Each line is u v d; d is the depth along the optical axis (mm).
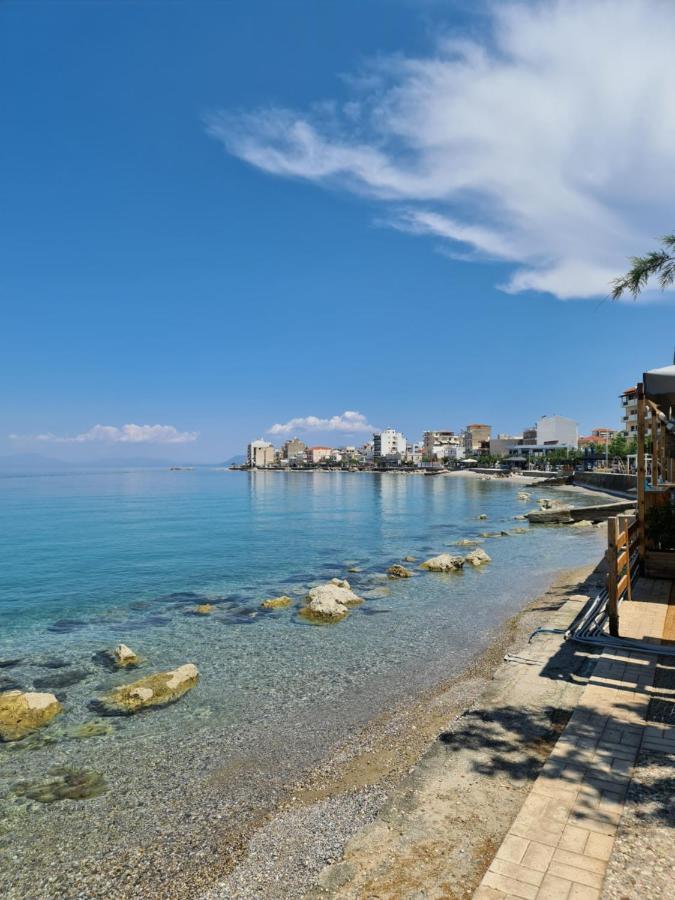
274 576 25641
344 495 100188
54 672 13070
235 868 6039
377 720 9961
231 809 7355
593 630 10383
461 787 6102
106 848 6648
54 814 7367
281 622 17125
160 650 14570
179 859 6355
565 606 14086
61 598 21406
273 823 6883
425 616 17391
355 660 13383
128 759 8797
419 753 8555
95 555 32656
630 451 107375
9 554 33188
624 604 11734
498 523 48562
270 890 5559
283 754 8828
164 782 8102
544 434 187875
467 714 7871
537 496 84812
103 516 61156
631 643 9484
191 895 5715
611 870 4422
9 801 7688
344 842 6203
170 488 139375
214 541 38688
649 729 6660
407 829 5477
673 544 13812
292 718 10180
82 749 9141
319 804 7266
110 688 11977
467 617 17094
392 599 19844
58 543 38188
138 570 27594
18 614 18891
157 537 41375
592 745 6324
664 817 5031
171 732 9711
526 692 8336
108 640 15656
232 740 9367
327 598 18141
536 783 5660
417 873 4891
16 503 84375
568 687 8422
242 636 15688
